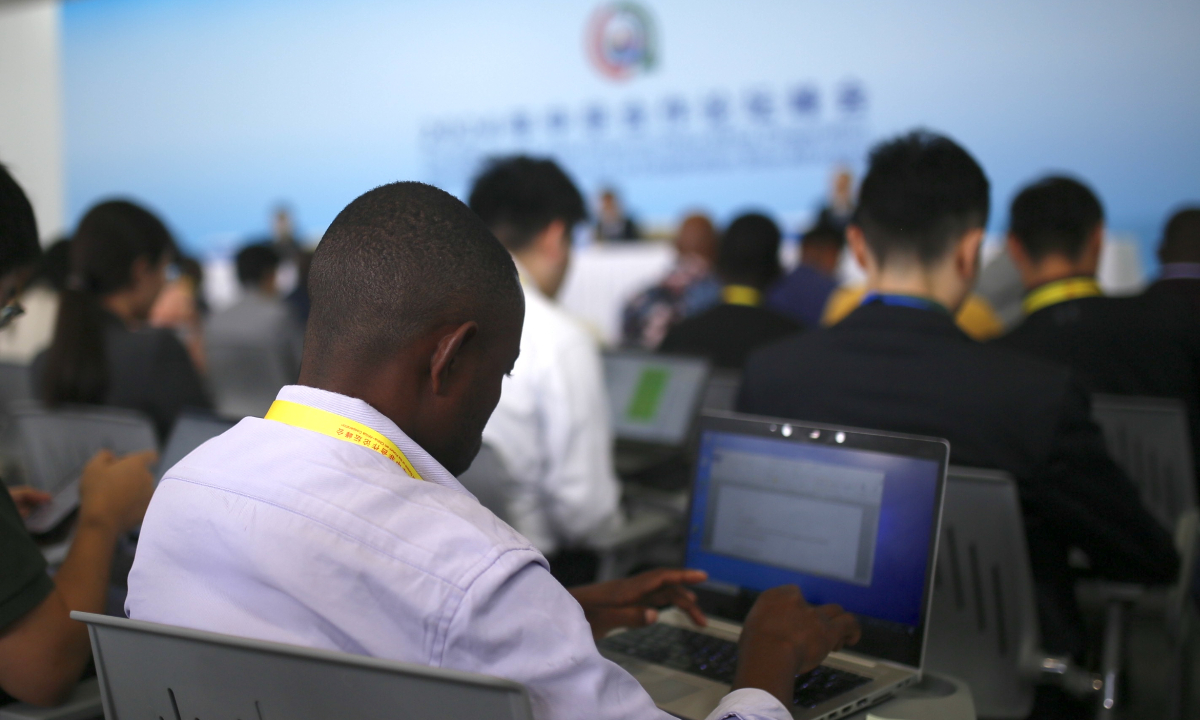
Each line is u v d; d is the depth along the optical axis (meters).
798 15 7.05
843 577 1.01
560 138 7.94
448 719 0.54
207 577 0.65
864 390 1.27
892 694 0.94
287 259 7.69
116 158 9.53
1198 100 6.19
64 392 1.83
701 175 7.46
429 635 0.59
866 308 1.33
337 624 0.60
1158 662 1.76
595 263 5.44
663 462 2.11
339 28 8.67
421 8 8.36
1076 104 6.45
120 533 1.05
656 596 1.04
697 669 0.97
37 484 1.75
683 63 7.44
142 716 0.67
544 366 1.57
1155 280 2.19
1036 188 1.80
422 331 0.67
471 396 0.71
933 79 6.75
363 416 0.67
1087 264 1.80
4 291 0.97
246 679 0.60
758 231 2.67
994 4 6.57
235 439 0.69
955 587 1.18
